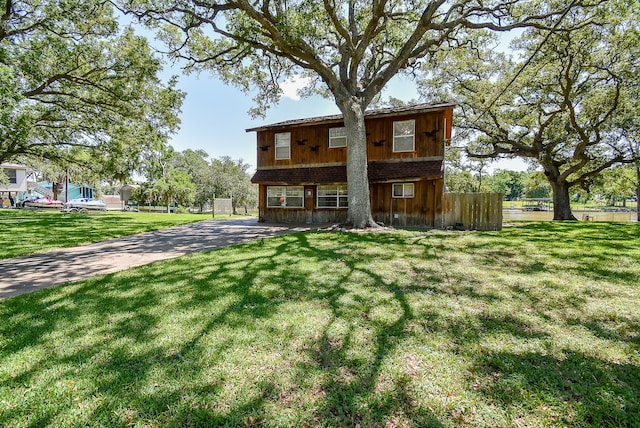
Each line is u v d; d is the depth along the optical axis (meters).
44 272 5.73
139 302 3.96
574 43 13.05
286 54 11.65
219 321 3.34
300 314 3.51
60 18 11.96
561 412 1.97
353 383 2.26
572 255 6.33
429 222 12.92
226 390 2.20
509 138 21.28
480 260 6.05
